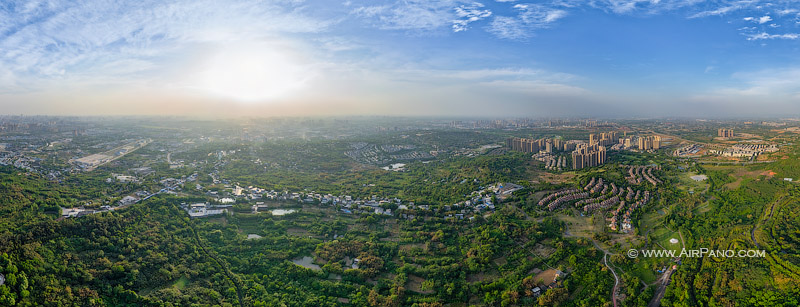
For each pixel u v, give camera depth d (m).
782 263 199.38
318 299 190.00
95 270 187.00
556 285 199.25
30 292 164.00
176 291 187.12
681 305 178.38
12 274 162.75
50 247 194.25
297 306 185.75
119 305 173.50
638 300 185.75
